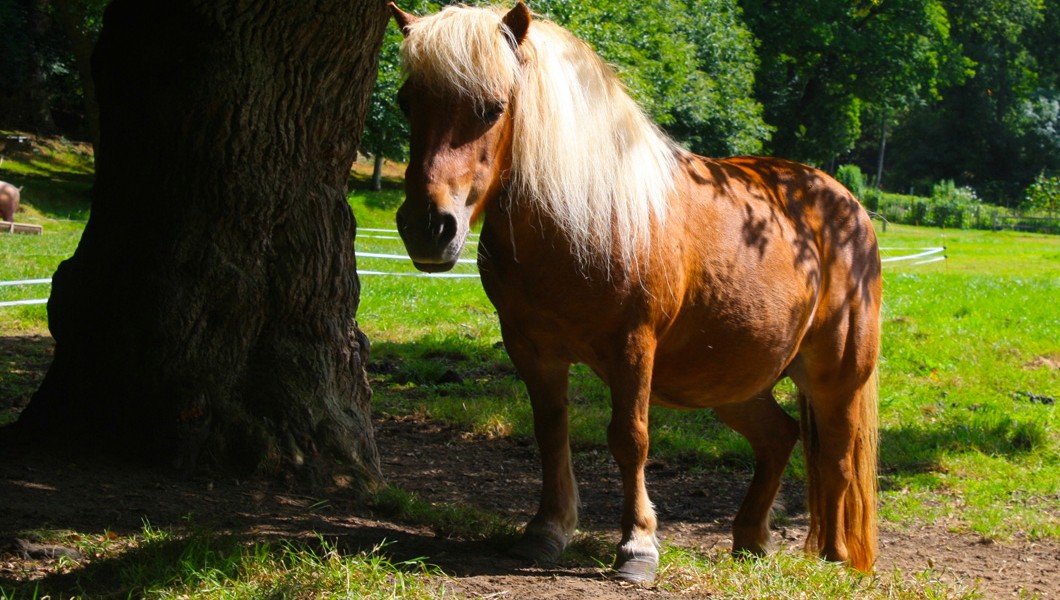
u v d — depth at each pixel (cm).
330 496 468
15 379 804
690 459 711
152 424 462
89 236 489
